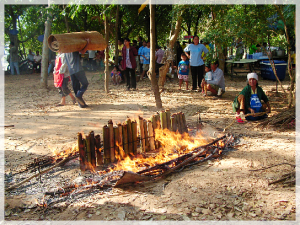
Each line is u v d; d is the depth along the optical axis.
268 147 4.69
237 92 10.17
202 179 3.67
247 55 17.31
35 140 5.34
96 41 6.89
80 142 3.96
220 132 5.56
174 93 10.01
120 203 3.20
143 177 3.62
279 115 5.97
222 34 6.99
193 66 10.24
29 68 20.20
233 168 3.96
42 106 8.29
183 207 3.07
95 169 4.07
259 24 6.77
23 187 3.63
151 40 7.21
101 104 8.41
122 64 10.66
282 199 3.15
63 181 3.75
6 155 4.64
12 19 20.25
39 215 3.02
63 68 7.90
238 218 2.86
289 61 6.70
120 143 4.32
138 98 9.27
